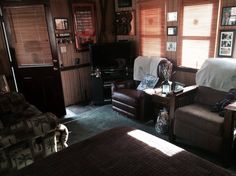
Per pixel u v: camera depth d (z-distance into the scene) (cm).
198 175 129
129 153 156
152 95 318
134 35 449
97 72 423
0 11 342
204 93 297
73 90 452
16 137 191
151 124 350
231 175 130
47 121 208
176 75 381
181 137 277
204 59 341
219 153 239
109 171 138
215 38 318
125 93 359
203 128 246
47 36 361
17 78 369
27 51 366
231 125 221
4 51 360
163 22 385
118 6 463
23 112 282
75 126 352
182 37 362
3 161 193
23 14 347
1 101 281
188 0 338
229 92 265
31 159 210
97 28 463
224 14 297
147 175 132
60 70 401
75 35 432
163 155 152
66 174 137
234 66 271
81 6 429
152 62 379
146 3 405
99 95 434
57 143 231
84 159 152
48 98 387
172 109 282
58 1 400
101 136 183
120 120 367
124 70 436
